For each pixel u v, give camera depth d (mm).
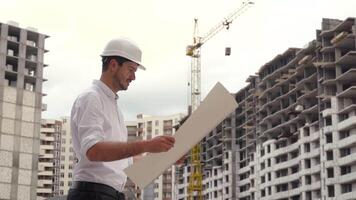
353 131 110250
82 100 4852
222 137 163500
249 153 151250
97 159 4637
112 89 5023
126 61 5004
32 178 116125
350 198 106375
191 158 157500
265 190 138625
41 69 122125
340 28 115812
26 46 120812
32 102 119500
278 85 137625
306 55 129000
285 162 131125
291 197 128500
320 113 118312
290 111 131000
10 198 112562
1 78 116062
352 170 109250
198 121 4812
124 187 5172
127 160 5316
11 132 115438
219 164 165750
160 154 4867
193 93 174375
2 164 113062
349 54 110000
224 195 157500
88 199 4855
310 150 121750
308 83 126750
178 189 183750
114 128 4965
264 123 143625
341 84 114688
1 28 118812
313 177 120062
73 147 4977
